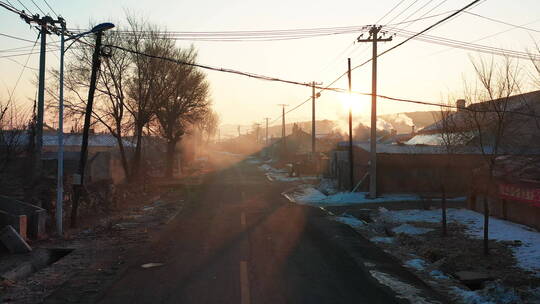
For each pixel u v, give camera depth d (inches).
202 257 461.7
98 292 340.2
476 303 320.8
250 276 386.6
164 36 1299.2
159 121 1665.8
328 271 409.7
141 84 1250.6
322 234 612.4
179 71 1416.1
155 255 471.8
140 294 334.0
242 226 673.6
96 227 648.4
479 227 624.4
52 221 627.5
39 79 685.9
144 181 1245.7
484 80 504.1
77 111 1160.2
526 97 969.5
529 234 549.0
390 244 550.6
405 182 1127.0
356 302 321.4
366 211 845.8
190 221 724.0
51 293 338.6
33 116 776.9
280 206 940.6
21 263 431.8
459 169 1126.4
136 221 721.0
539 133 947.3
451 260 442.6
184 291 341.7
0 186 654.5
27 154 744.3
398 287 362.6
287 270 409.7
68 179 761.0
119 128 1225.4
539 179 589.3
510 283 365.1
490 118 682.8
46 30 614.2
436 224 669.9
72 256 467.5
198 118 1733.5
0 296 330.6
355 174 1267.2
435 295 344.2
